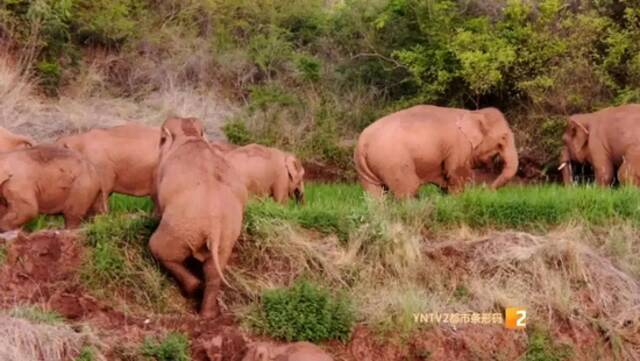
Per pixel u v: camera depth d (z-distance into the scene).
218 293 15.92
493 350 16.34
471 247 17.38
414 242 17.09
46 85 24.50
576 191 18.97
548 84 22.88
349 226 17.19
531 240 17.55
